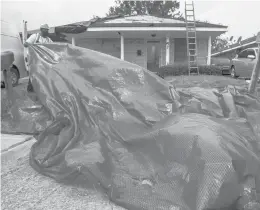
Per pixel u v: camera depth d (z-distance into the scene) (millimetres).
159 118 3367
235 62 14828
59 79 3688
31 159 3311
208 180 2123
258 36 5512
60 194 2688
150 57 19703
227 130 2730
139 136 2893
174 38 19000
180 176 2354
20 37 10883
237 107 4035
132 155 2846
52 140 3385
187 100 3955
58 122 3416
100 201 2553
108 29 16516
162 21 18094
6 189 2789
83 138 3172
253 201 2195
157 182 2475
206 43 19203
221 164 2164
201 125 2623
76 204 2508
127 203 2385
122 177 2617
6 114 4855
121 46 17766
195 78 12844
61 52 3930
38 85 3768
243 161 2287
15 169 3271
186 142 2451
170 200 2252
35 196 2662
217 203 2053
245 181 2258
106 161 2775
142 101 3471
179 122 2766
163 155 2598
